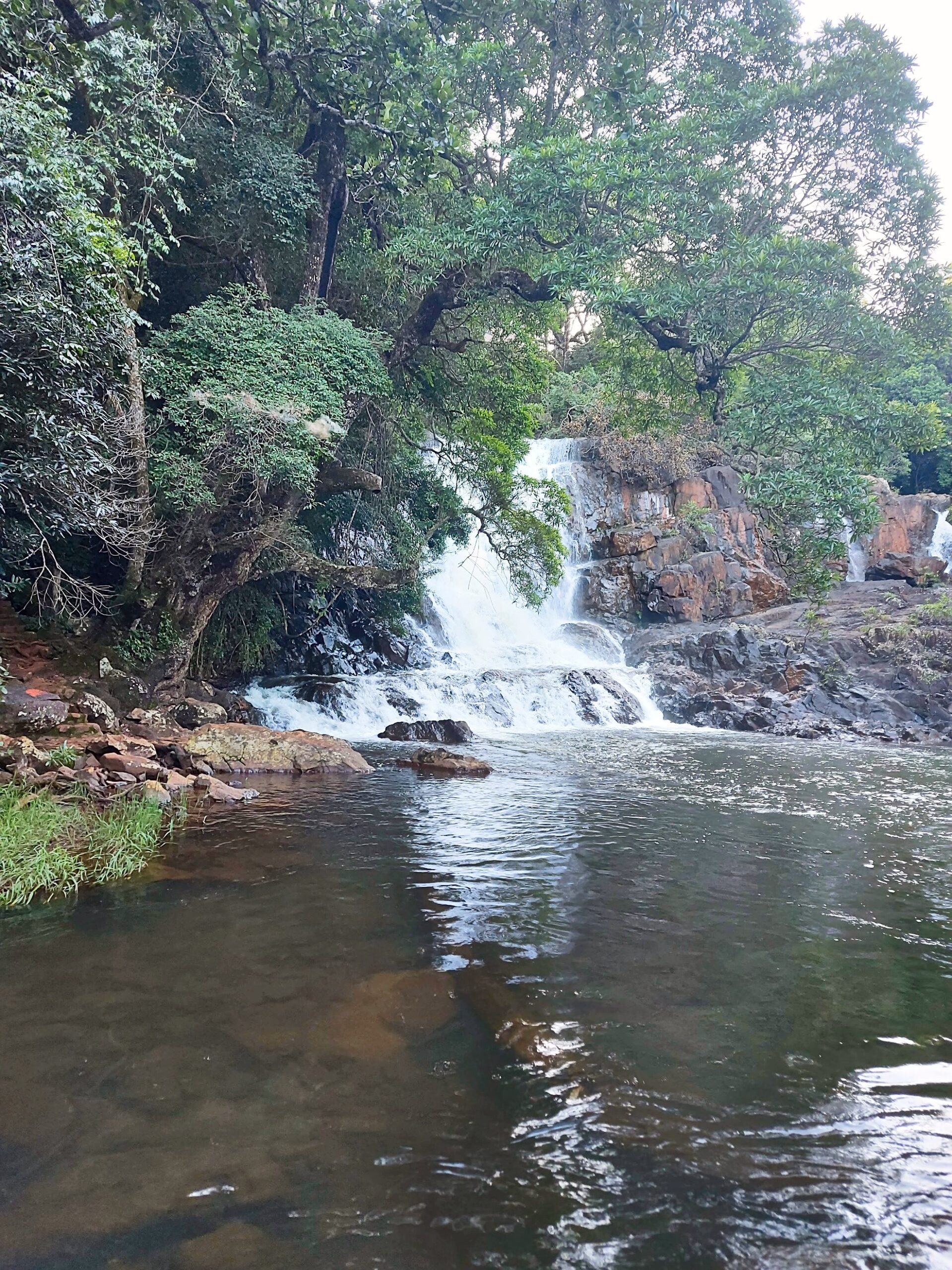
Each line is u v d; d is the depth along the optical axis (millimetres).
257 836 6926
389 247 13688
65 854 5781
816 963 4387
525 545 17062
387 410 15734
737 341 13172
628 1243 2225
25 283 6375
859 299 12672
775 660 20828
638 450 27016
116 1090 2928
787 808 9094
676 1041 3449
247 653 16453
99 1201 2340
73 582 10836
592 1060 3262
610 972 4207
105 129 9156
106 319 7637
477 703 17438
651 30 14391
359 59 12703
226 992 3795
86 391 7770
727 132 12953
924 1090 3098
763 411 12531
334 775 10281
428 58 13094
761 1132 2787
